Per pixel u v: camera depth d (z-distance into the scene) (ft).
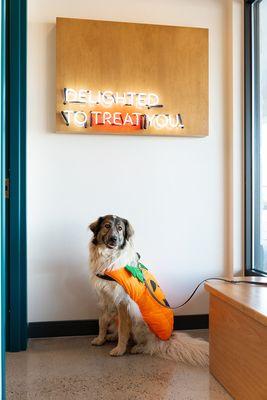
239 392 5.80
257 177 9.52
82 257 8.98
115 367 7.23
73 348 8.20
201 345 7.65
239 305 5.61
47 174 8.84
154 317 7.50
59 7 8.85
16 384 6.51
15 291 8.00
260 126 9.39
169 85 9.13
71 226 8.94
